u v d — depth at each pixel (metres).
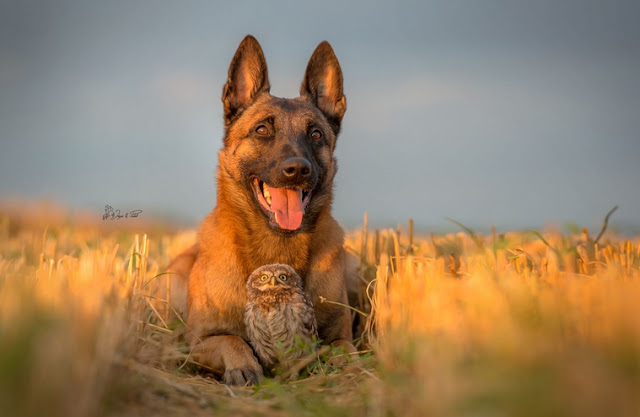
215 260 6.64
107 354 3.43
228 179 6.88
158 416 3.68
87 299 3.70
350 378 4.81
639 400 2.82
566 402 2.79
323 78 7.68
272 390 4.64
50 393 2.80
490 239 8.42
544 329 3.66
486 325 3.66
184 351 6.27
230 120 7.27
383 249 8.27
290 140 6.72
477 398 2.94
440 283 4.82
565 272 5.64
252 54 7.36
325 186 6.91
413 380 3.74
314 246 6.71
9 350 2.88
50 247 8.94
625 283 4.65
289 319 5.68
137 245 6.48
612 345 3.32
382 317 5.26
